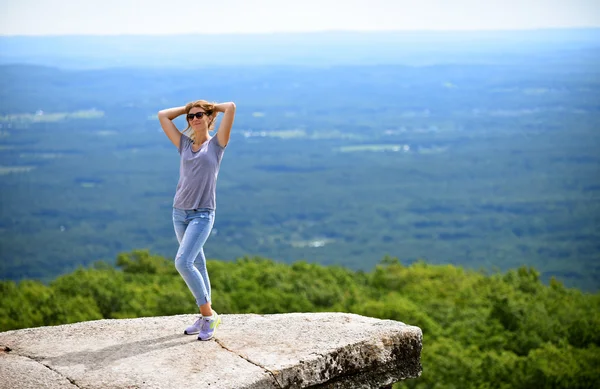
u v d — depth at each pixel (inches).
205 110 272.5
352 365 265.4
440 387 1066.1
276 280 1672.0
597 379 1122.7
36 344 271.6
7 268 6614.2
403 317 1358.3
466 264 7367.1
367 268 7367.1
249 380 238.7
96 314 1368.1
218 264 1836.9
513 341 1325.0
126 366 248.8
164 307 1366.9
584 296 1765.5
